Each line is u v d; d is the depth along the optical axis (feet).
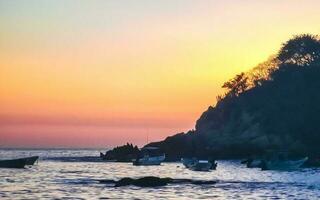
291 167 445.37
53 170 466.29
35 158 515.50
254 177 376.07
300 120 654.94
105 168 512.63
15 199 237.66
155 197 243.81
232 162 596.29
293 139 632.79
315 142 626.64
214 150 643.45
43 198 240.94
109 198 239.91
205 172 437.58
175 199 237.66
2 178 358.43
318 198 249.75
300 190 283.38
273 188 291.99
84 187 286.46
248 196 254.06
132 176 388.37
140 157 607.78
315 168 486.79
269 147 621.31
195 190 273.54
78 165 583.17
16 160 483.92
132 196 246.68
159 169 492.13
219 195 255.29
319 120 650.84
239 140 648.38
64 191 268.00
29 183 316.81
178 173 428.97
